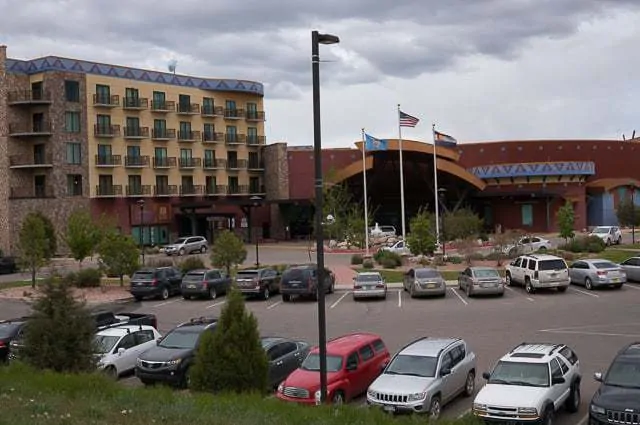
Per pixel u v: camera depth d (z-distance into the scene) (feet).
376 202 285.84
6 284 148.97
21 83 225.76
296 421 39.32
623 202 244.63
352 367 53.78
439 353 51.72
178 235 255.29
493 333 80.28
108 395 45.78
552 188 261.85
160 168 250.98
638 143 285.43
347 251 200.44
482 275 112.57
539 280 112.16
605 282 114.21
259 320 97.19
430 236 159.84
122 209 240.32
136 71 246.27
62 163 225.35
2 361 68.85
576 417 47.93
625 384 43.60
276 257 193.77
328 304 111.75
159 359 60.64
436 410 48.70
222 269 143.74
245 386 48.67
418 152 243.81
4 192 223.30
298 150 275.59
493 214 269.64
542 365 46.91
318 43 46.37
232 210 269.23
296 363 60.59
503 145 273.13
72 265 189.88
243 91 275.59
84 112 231.71
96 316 74.28
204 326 66.13
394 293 121.29
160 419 37.96
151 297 126.00
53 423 35.01
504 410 43.65
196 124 263.49
